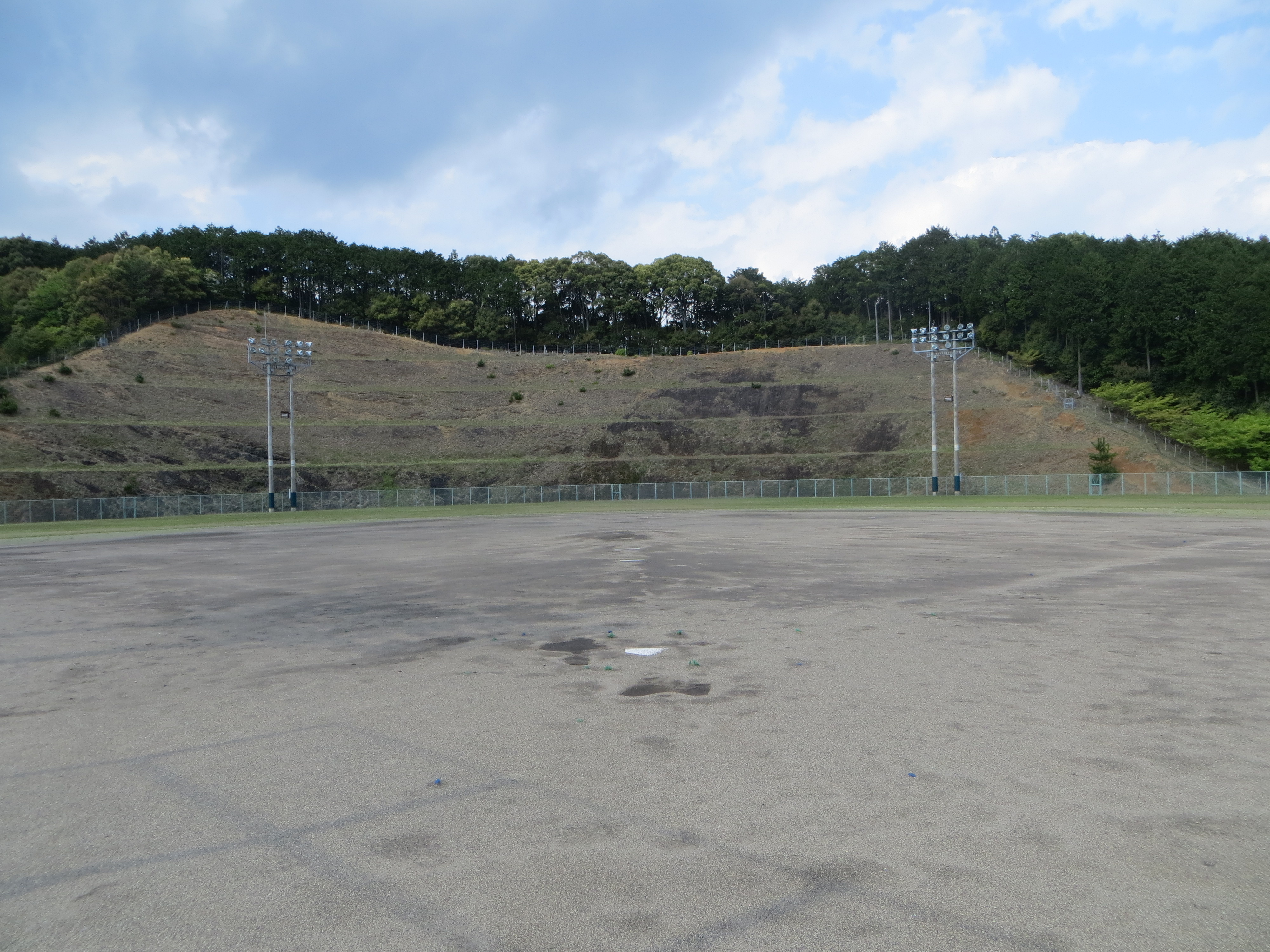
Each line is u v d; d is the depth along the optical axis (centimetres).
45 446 6278
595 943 330
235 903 370
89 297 9569
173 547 2609
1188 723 599
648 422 8506
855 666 800
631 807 467
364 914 357
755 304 14312
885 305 14225
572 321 14362
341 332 11356
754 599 1246
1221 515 3291
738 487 7038
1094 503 4453
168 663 891
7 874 403
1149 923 338
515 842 425
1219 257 10394
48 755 583
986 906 354
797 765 528
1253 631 932
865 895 365
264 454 7200
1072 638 912
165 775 537
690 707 670
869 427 8088
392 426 8169
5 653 960
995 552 1889
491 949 328
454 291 13812
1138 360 10244
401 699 715
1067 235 13188
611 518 3928
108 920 358
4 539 3250
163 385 7962
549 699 705
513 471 7550
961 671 770
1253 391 8988
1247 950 318
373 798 489
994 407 8081
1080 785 484
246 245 13050
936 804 461
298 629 1081
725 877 383
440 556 2094
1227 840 411
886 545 2116
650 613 1142
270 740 607
